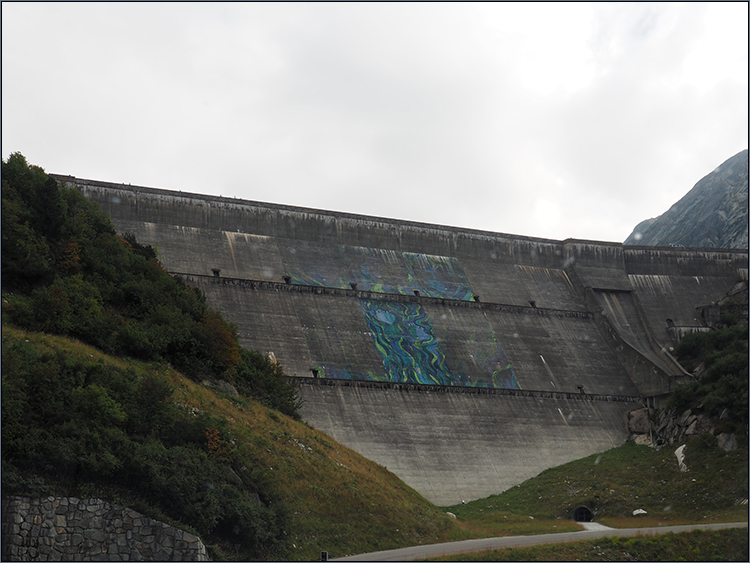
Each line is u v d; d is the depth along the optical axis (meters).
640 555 55.16
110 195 101.19
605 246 130.88
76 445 44.34
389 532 59.72
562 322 119.50
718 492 80.25
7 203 64.00
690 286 133.00
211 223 106.75
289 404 78.25
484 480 90.44
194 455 51.19
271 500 54.75
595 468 93.06
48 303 59.19
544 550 54.47
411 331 106.06
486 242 124.69
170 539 44.09
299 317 100.56
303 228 112.31
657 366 109.62
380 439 89.44
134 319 67.88
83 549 42.09
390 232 118.06
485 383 103.56
